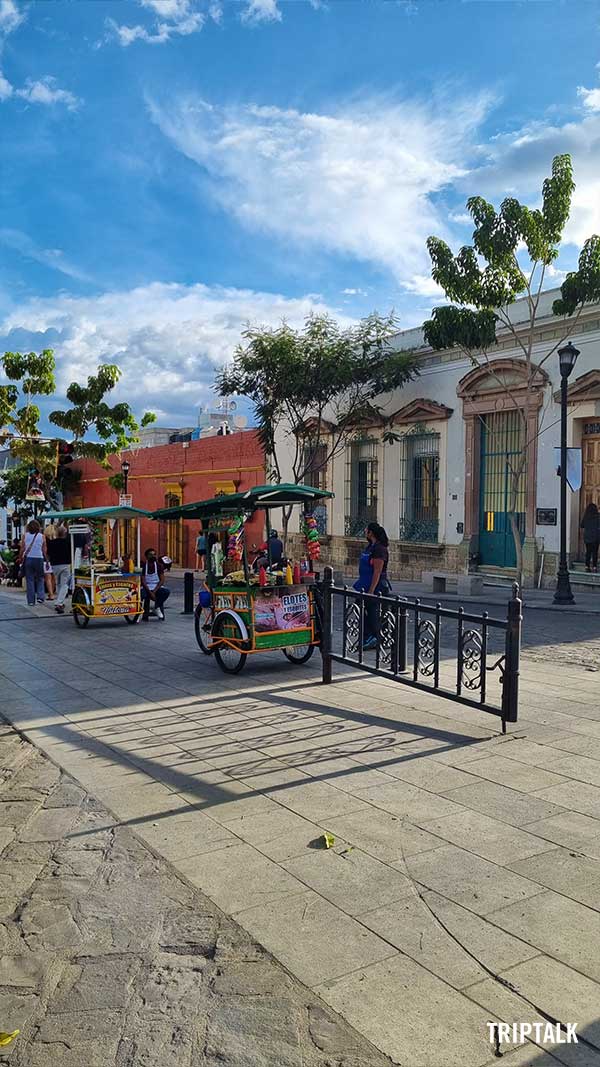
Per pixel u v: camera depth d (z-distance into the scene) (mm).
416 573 22922
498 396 20141
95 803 5477
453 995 3270
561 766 6012
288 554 27578
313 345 21703
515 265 16500
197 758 6383
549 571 19016
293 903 4043
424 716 7484
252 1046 3014
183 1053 2996
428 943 3645
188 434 40688
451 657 10469
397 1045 2992
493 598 17469
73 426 28438
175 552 34062
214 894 4156
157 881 4320
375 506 24531
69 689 9016
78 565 16359
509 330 19531
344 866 4430
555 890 4109
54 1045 3055
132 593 14234
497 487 20547
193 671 9906
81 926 3889
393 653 7973
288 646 9648
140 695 8641
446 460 21797
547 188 15953
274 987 3354
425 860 4480
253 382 22328
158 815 5238
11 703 8375
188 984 3402
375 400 24125
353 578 24188
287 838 4824
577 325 18109
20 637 13016
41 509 33719
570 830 4844
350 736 6871
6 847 4797
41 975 3504
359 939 3693
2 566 26078
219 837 4867
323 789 5617
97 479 39562
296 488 9414
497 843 4680
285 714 7656
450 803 5305
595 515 18078
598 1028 3061
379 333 22109
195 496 32500
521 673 9414
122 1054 2998
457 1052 2951
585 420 18359
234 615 9523
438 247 17000
